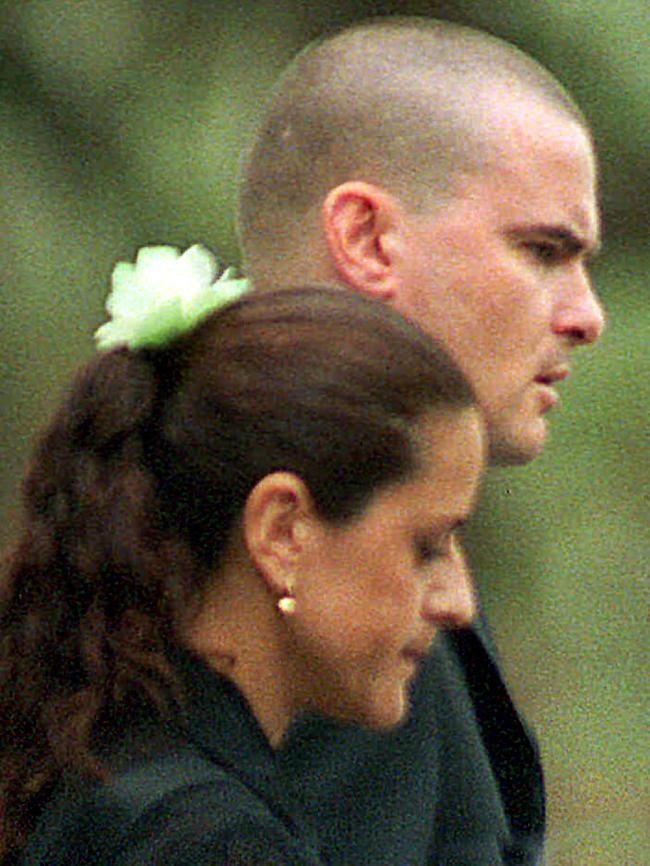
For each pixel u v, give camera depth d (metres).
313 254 8.19
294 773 7.93
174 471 6.45
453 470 6.43
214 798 6.16
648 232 24.33
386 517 6.37
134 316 6.56
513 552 23.17
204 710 6.39
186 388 6.49
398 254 8.07
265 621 6.44
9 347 22.30
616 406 22.84
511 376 8.09
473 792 8.62
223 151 22.23
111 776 6.24
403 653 6.55
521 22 22.88
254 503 6.33
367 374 6.34
